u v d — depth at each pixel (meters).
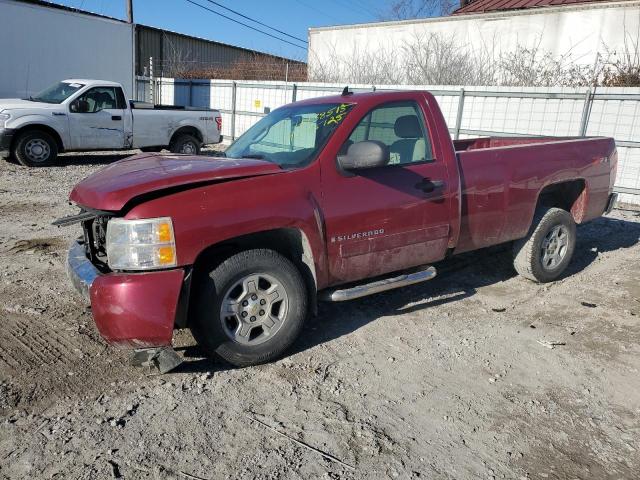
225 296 3.53
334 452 2.90
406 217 4.25
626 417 3.33
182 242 3.31
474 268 6.09
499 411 3.34
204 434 3.00
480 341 4.27
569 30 16.25
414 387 3.57
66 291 4.89
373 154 3.75
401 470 2.78
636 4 14.99
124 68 16.81
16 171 11.30
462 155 4.72
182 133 13.98
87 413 3.14
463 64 17.14
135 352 3.42
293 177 3.76
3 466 2.69
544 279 5.61
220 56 32.12
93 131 12.38
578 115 11.04
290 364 3.80
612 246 7.31
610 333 4.50
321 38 22.53
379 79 18.69
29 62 14.69
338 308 4.81
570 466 2.87
